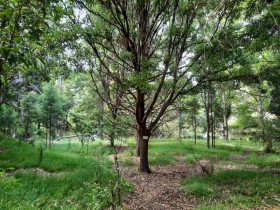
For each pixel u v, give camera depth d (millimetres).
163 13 9789
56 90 13906
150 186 8391
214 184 7918
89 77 14484
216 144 23172
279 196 6383
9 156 9258
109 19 9289
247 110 19562
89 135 6859
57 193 6020
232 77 9188
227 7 7652
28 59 1990
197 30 9086
